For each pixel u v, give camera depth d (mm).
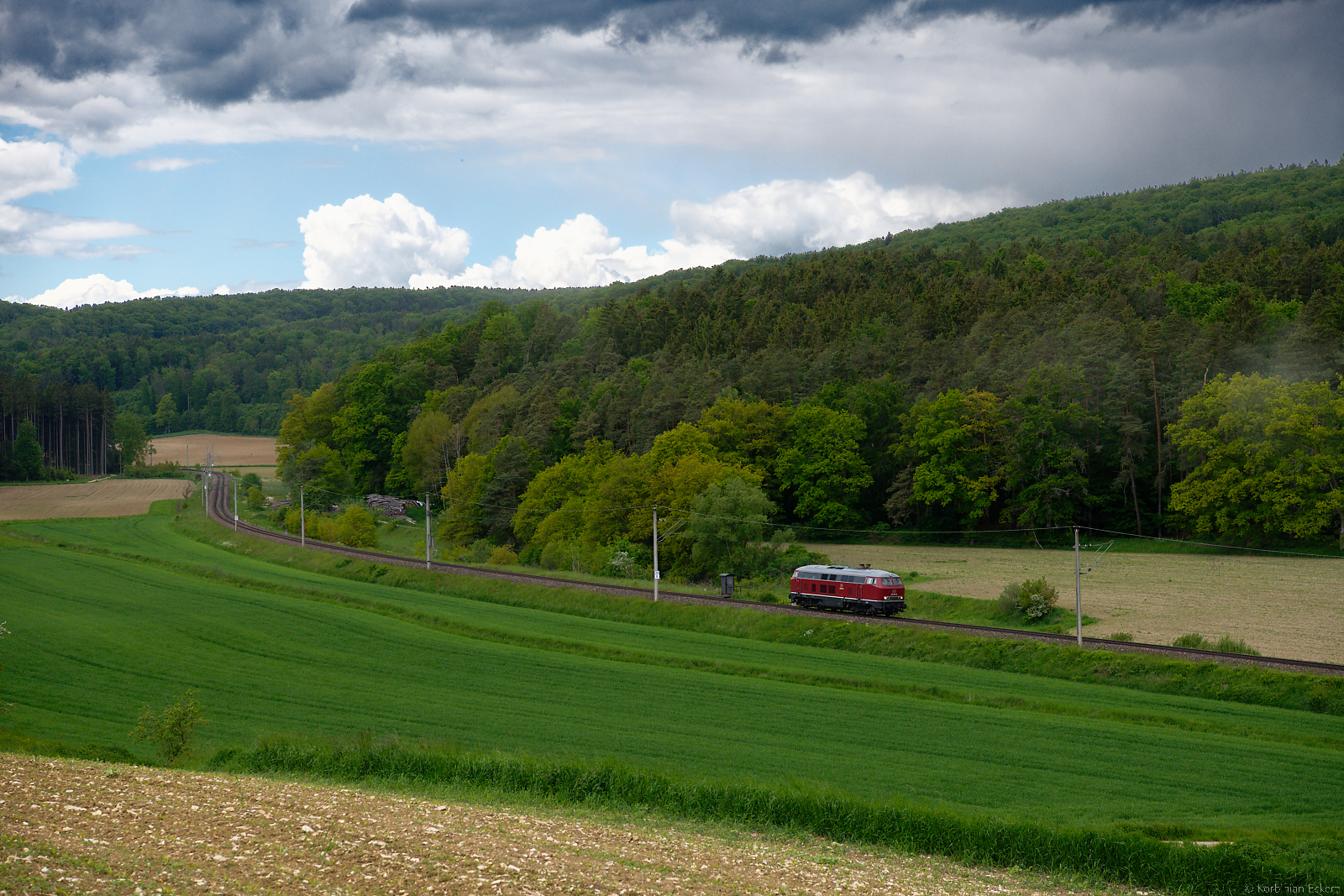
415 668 46781
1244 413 87375
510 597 70688
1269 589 68938
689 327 183750
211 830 18016
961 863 22891
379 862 16969
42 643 48781
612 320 191125
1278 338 106625
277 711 38094
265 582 75250
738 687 43125
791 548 85125
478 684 43594
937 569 84000
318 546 99250
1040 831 23375
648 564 92438
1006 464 101562
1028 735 34938
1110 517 103312
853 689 43781
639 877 17625
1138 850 22484
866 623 55656
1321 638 53000
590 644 53125
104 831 17250
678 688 42906
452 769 27875
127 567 79250
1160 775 30109
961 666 48969
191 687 41969
